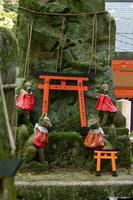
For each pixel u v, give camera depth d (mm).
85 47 8672
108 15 8836
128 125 13797
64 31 8633
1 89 3086
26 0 8594
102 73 8695
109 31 8758
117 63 17344
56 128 8430
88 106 8578
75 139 8039
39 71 8477
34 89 8438
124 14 19516
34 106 8398
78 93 8477
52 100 8531
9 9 13672
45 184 6957
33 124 8344
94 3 8734
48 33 8539
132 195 7137
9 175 2590
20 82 8391
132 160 9344
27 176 7430
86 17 8688
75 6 8680
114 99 8781
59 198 6965
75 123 8484
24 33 8523
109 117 8531
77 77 8461
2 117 2994
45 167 7719
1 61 4246
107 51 8773
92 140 7809
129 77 18688
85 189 7027
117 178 7492
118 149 8281
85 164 7984
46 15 8562
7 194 2615
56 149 7988
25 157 7598
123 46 18812
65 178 7383
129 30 19125
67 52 8609
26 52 8523
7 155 2816
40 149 7680
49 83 8422
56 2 8633
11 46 4633
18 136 7734
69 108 8523
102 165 7809
